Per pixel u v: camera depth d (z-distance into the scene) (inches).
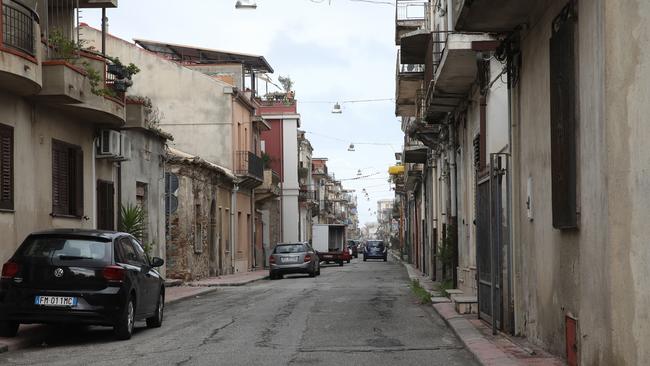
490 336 440.5
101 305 450.3
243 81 1797.5
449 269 919.0
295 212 2423.7
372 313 623.2
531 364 335.9
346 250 2433.6
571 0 308.8
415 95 1050.7
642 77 239.5
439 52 730.8
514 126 435.2
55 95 613.9
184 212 1159.0
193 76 1556.3
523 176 419.2
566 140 317.1
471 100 712.4
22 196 609.3
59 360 391.2
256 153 1860.2
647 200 236.2
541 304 381.4
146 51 1568.7
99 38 1444.4
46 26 668.1
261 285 1112.2
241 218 1668.3
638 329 242.1
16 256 454.9
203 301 798.5
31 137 629.3
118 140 796.6
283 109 2448.3
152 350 424.2
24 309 442.9
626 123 250.4
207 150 1546.5
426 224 1359.5
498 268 450.6
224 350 419.5
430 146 1135.6
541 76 374.0
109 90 708.7
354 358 389.4
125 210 828.0
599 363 277.7
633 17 245.3
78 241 464.4
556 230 349.1
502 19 403.5
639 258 241.8
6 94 582.2
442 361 378.3
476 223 526.9
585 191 294.4
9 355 411.5
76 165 721.0
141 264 518.3
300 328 522.3
